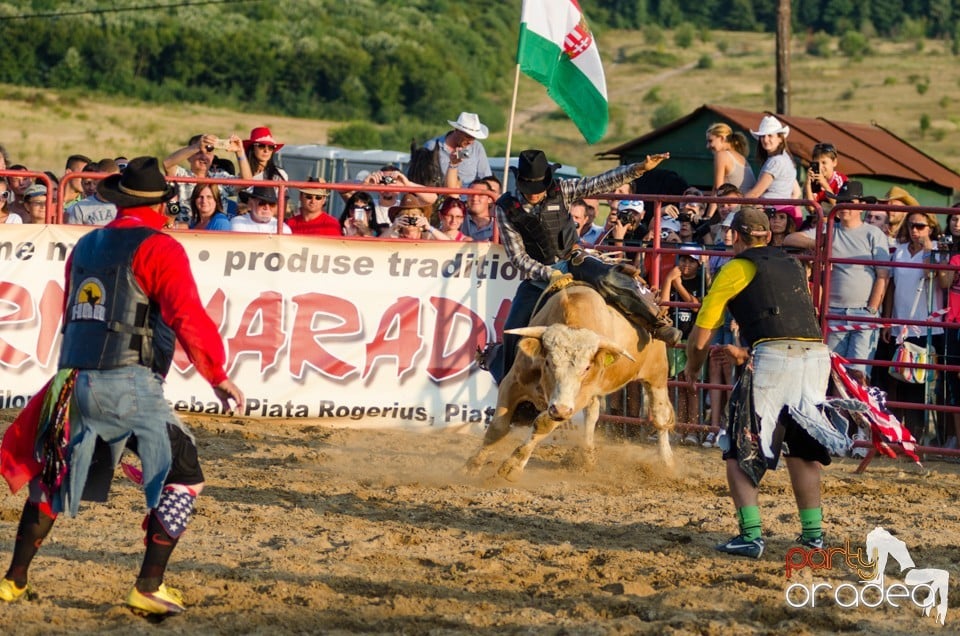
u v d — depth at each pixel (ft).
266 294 93.15
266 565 56.65
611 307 76.23
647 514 69.56
